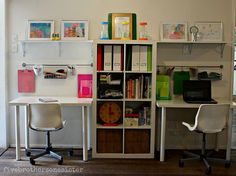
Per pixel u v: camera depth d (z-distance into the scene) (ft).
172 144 14.03
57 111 11.44
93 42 12.21
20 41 13.47
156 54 12.59
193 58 13.55
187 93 12.89
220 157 12.92
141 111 12.89
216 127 11.42
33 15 13.43
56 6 13.34
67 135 14.03
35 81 13.76
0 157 12.64
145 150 12.80
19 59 13.67
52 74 13.61
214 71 13.58
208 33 13.30
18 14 13.42
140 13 13.32
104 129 12.72
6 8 13.32
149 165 11.94
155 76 12.48
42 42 13.48
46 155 12.85
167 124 13.91
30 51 13.64
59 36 13.23
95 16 13.35
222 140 13.94
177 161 12.42
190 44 13.44
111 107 12.84
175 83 13.55
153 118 12.63
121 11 13.33
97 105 12.84
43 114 11.40
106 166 11.75
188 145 14.03
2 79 13.48
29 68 13.70
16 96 13.85
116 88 12.88
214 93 13.67
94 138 12.64
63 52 13.60
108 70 12.55
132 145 12.76
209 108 11.12
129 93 12.72
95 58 12.32
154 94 12.55
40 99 12.59
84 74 13.57
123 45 12.52
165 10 13.30
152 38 13.38
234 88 13.65
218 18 13.33
